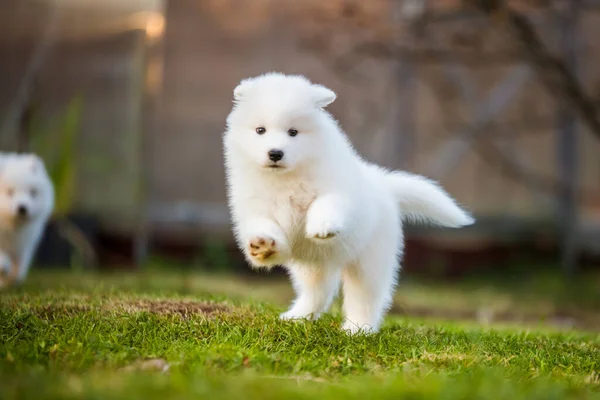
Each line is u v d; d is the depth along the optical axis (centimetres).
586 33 1518
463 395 359
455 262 1481
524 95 1555
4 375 388
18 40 1381
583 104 1122
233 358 436
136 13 1412
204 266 1441
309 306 594
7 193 925
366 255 566
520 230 1491
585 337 637
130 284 947
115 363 426
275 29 1533
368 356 483
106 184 1436
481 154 1537
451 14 1228
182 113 1540
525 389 391
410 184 611
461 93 1522
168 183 1533
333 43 1462
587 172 1541
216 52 1544
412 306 1083
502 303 1148
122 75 1423
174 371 400
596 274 1428
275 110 527
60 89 1431
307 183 527
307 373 435
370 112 1522
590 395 396
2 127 1336
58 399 345
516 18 1049
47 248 1350
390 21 1391
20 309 573
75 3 1407
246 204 537
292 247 546
